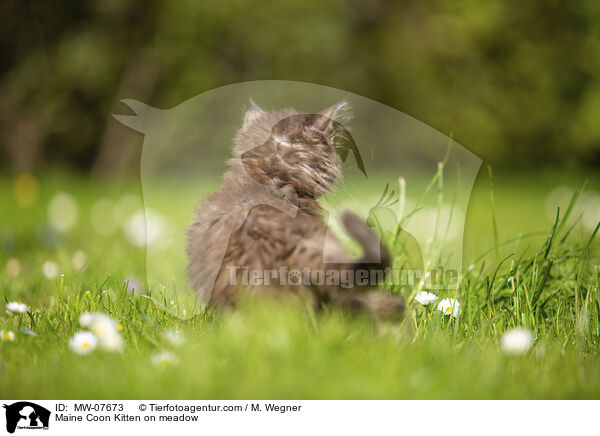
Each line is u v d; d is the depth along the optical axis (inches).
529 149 1310.3
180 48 1176.8
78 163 1254.3
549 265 286.0
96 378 205.3
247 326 223.8
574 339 251.0
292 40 1207.6
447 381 205.0
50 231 491.8
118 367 212.4
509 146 1298.0
